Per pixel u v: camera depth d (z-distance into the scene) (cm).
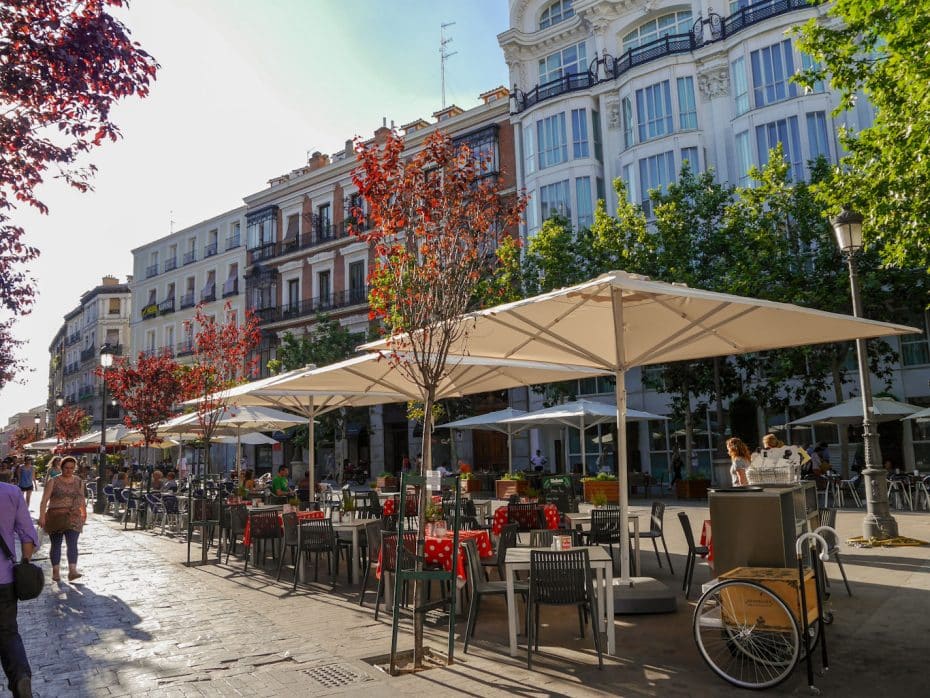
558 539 620
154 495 1753
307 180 4128
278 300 4203
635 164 2762
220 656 584
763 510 556
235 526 1149
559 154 2966
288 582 955
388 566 732
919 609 660
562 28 3106
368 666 546
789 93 2434
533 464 2836
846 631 598
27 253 820
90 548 1384
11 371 1683
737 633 499
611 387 2836
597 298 707
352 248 3794
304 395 1328
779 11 2469
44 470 4812
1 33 534
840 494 1675
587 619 690
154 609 784
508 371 1127
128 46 571
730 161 2606
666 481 2675
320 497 1597
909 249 1082
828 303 1889
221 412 1407
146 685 510
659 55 2739
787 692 462
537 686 488
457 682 502
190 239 4900
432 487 580
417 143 3528
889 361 2088
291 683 505
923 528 1223
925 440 2233
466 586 768
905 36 918
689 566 773
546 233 2348
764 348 816
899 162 992
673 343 765
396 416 3525
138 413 1902
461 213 693
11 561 463
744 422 2609
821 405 2402
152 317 5134
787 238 2052
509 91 3341
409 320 680
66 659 587
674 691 472
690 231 2161
